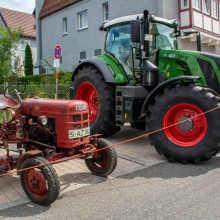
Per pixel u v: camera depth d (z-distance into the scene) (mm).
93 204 3699
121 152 5977
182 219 3271
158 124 5418
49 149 4305
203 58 5926
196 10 14023
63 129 4086
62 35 20438
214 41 15820
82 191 4086
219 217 3297
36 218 3383
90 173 4770
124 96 6383
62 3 20203
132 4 14891
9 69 13336
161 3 13328
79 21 19125
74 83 7816
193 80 5250
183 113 5309
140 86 6320
